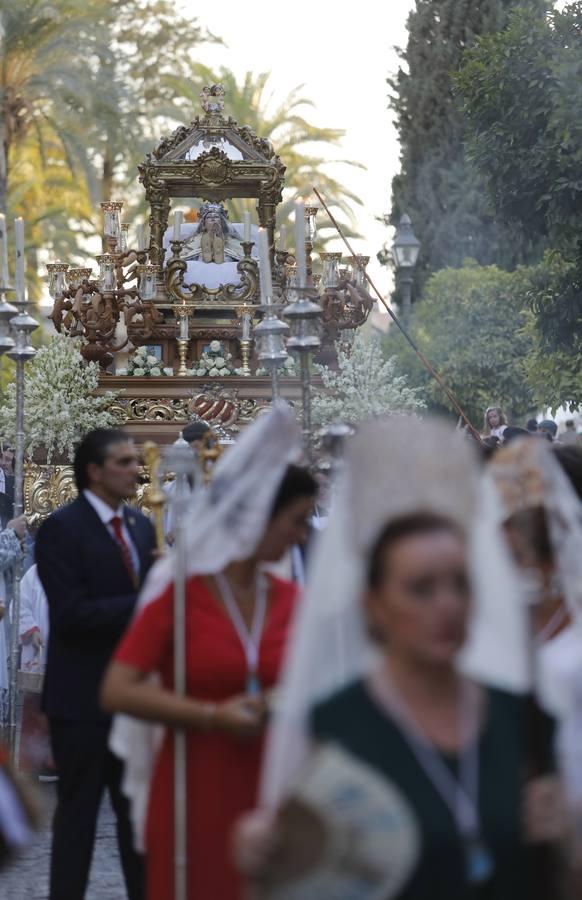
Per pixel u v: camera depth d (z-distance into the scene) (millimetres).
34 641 18172
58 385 23625
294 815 4832
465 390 49219
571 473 8180
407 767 4836
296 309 13898
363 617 5219
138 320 25969
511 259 59406
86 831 10578
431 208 61250
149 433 24172
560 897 4973
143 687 7637
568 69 28969
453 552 4914
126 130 55688
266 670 7773
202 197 27578
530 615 6980
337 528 5312
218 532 7699
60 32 53250
